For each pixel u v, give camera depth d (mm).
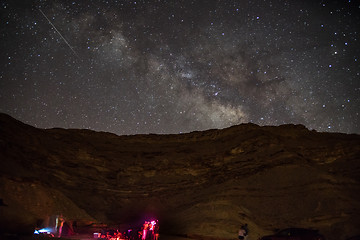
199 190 48250
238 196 42219
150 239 22672
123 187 49594
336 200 38438
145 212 41531
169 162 56312
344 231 33156
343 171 49969
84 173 49906
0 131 45344
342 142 55938
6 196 28844
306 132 63531
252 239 29391
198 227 30719
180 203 44812
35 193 31344
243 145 56719
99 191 46844
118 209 43156
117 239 23734
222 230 29828
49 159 48625
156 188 49812
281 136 61844
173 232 31062
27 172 38719
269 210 39031
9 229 20781
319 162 54000
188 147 62156
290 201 39906
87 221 33750
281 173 45906
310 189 41062
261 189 43000
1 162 36344
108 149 60375
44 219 27797
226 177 49719
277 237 23516
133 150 61656
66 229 29453
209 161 55594
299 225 35375
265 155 52688
